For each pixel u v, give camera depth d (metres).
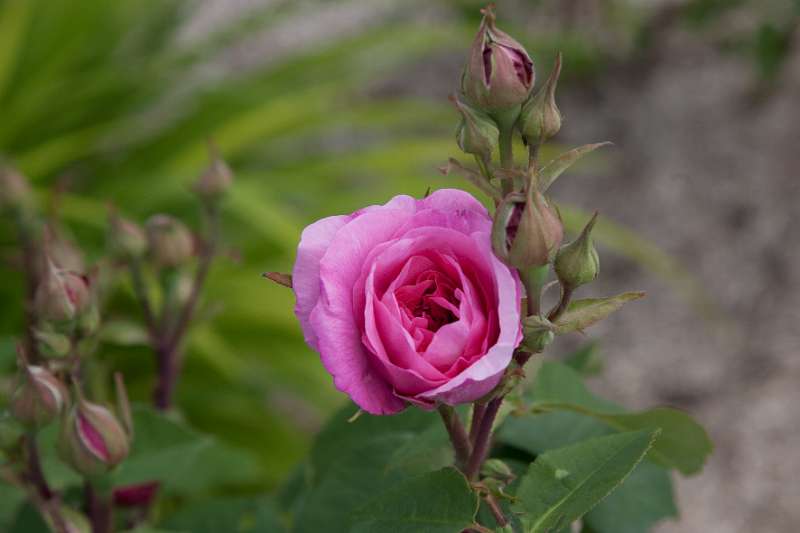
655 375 2.25
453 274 0.60
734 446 2.10
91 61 2.19
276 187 1.86
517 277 0.59
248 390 1.69
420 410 0.74
